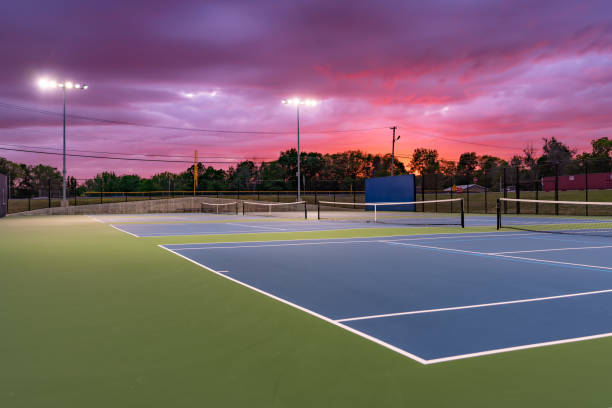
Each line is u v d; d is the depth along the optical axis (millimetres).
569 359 3492
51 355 3607
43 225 23109
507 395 2865
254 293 6059
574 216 31312
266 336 4121
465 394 2881
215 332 4242
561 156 90312
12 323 4562
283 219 30438
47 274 7656
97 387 2994
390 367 3340
